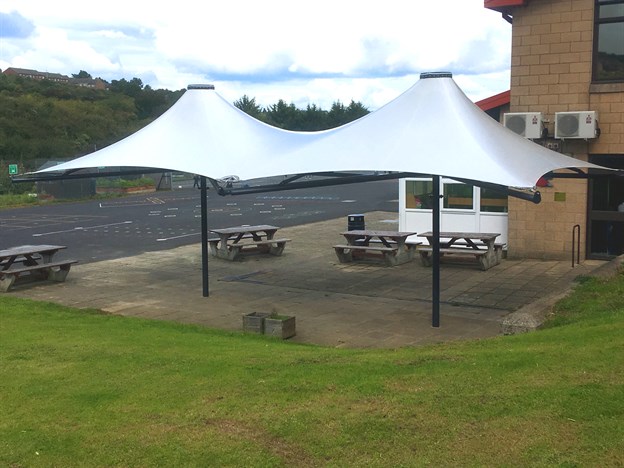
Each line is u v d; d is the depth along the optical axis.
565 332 6.42
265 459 3.81
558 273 12.48
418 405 4.46
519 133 13.51
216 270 13.55
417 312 9.72
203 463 3.80
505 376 4.94
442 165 8.24
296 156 9.63
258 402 4.74
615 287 8.55
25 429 4.41
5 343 7.00
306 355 6.27
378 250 13.67
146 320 8.88
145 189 42.00
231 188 9.57
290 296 10.97
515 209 14.07
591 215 13.53
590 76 13.21
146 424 4.42
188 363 6.00
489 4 13.63
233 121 12.16
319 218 24.11
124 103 67.19
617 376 4.70
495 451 3.72
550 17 13.45
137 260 14.97
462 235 13.32
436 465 3.62
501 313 9.61
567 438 3.79
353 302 10.45
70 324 8.34
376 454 3.80
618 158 13.30
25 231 21.28
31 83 66.25
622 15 12.92
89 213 27.58
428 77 9.82
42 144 50.44
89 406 4.84
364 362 5.75
